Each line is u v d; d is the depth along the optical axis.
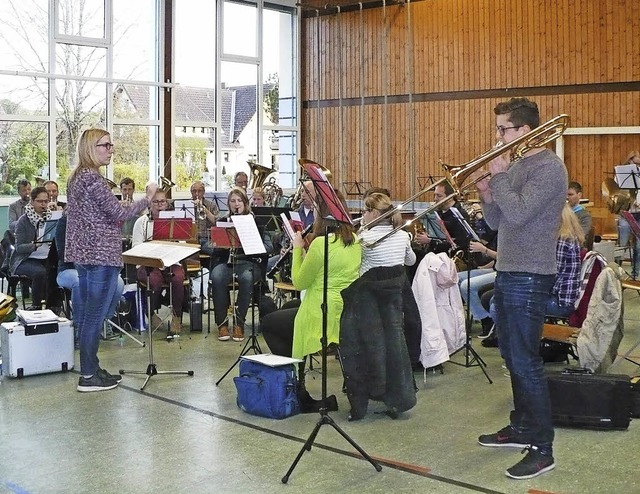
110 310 5.82
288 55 13.08
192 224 6.51
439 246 6.03
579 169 10.82
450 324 4.94
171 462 3.47
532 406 3.25
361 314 4.01
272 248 6.69
